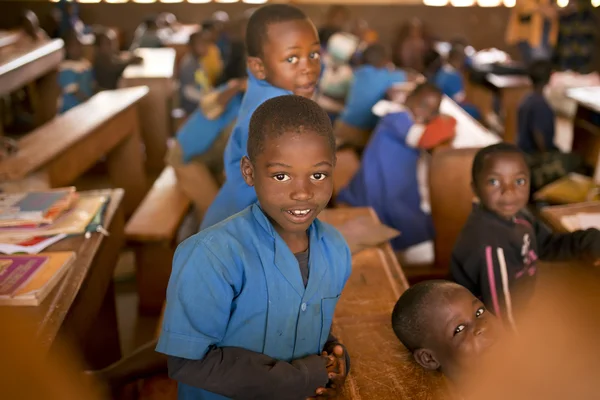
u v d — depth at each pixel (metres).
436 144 3.12
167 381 1.85
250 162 1.16
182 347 1.16
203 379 1.17
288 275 1.22
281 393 1.19
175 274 1.19
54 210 1.94
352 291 1.92
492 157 1.81
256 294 1.21
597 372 1.53
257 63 1.80
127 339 2.85
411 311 1.47
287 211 1.14
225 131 2.97
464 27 8.89
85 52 6.37
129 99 3.90
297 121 1.09
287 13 1.75
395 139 3.29
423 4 8.81
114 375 1.77
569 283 2.24
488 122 6.08
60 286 1.60
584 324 1.89
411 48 7.33
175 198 3.26
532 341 1.69
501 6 8.73
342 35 5.29
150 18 7.19
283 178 1.11
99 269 1.88
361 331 1.67
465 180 2.90
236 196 1.81
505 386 1.46
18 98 6.17
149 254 2.93
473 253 1.85
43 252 1.78
